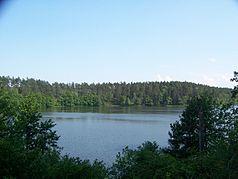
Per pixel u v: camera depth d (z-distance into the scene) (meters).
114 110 144.62
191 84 188.50
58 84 198.62
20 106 21.22
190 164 11.57
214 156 11.45
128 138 54.72
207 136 23.23
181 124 25.94
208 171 11.39
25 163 11.53
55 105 162.00
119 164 12.98
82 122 82.69
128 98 192.25
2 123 15.05
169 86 194.25
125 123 81.38
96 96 188.00
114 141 51.12
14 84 144.62
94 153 40.94
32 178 11.57
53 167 11.79
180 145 25.59
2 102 18.70
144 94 192.75
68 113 117.88
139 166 12.49
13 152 11.37
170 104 188.62
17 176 11.38
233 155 10.96
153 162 12.34
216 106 24.31
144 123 81.62
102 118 96.12
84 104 182.88
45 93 167.50
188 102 26.77
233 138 11.31
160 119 93.88
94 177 12.01
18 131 16.88
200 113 23.70
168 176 11.29
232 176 10.82
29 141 18.66
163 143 49.31
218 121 22.73
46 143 20.22
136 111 137.62
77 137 55.09
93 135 58.06
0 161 11.20
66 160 12.27
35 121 20.34
